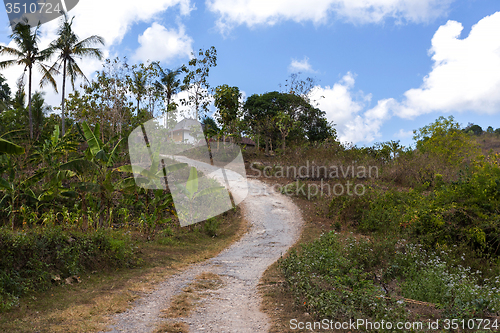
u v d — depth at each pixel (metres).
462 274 7.00
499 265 8.53
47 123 25.92
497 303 5.28
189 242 11.37
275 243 11.94
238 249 11.05
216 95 26.86
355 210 14.12
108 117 24.11
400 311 4.57
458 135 21.47
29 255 6.58
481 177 11.12
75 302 5.71
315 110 42.06
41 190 10.71
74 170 10.22
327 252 7.90
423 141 22.69
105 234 8.46
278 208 16.41
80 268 7.25
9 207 9.41
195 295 6.24
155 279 7.32
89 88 24.23
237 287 6.86
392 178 19.39
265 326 4.73
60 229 7.79
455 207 10.66
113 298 5.86
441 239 10.07
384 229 12.20
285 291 6.24
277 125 31.81
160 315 5.16
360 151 23.02
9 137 11.70
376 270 7.98
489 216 10.15
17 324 4.57
